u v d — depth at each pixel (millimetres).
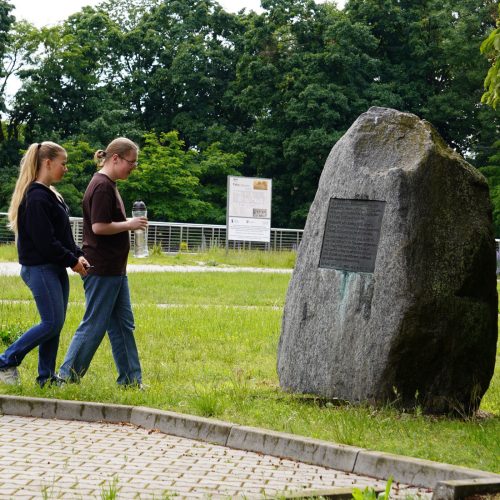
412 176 8023
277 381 9570
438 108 57094
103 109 59531
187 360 10852
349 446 6199
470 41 56656
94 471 5668
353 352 8164
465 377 8195
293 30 59281
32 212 8102
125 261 8633
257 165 59188
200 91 63625
